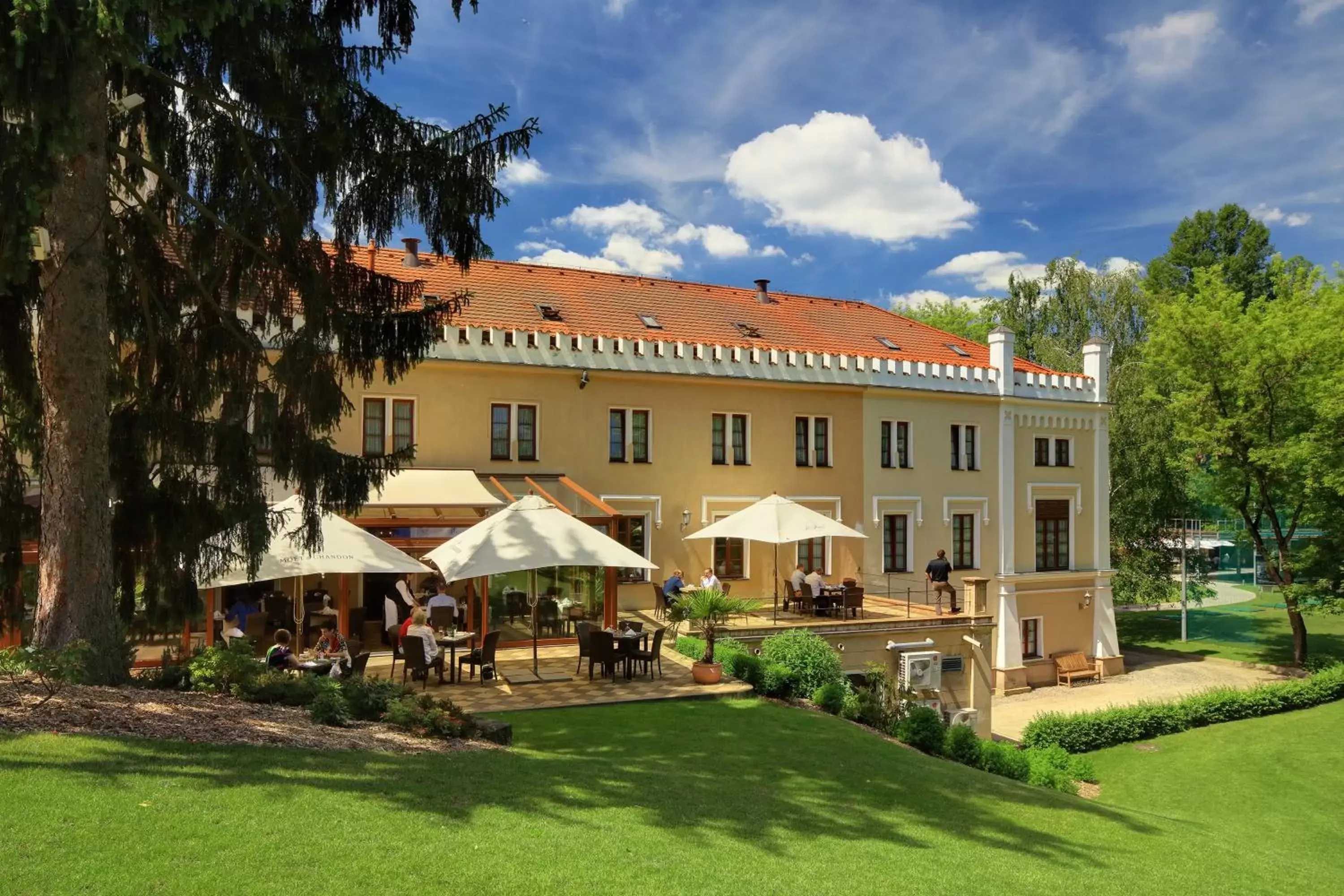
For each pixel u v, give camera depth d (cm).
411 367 1513
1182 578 4634
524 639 2403
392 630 1962
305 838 736
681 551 2933
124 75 1316
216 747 938
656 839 882
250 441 1386
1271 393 3819
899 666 2536
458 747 1156
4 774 780
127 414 1341
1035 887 945
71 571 1191
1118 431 4572
